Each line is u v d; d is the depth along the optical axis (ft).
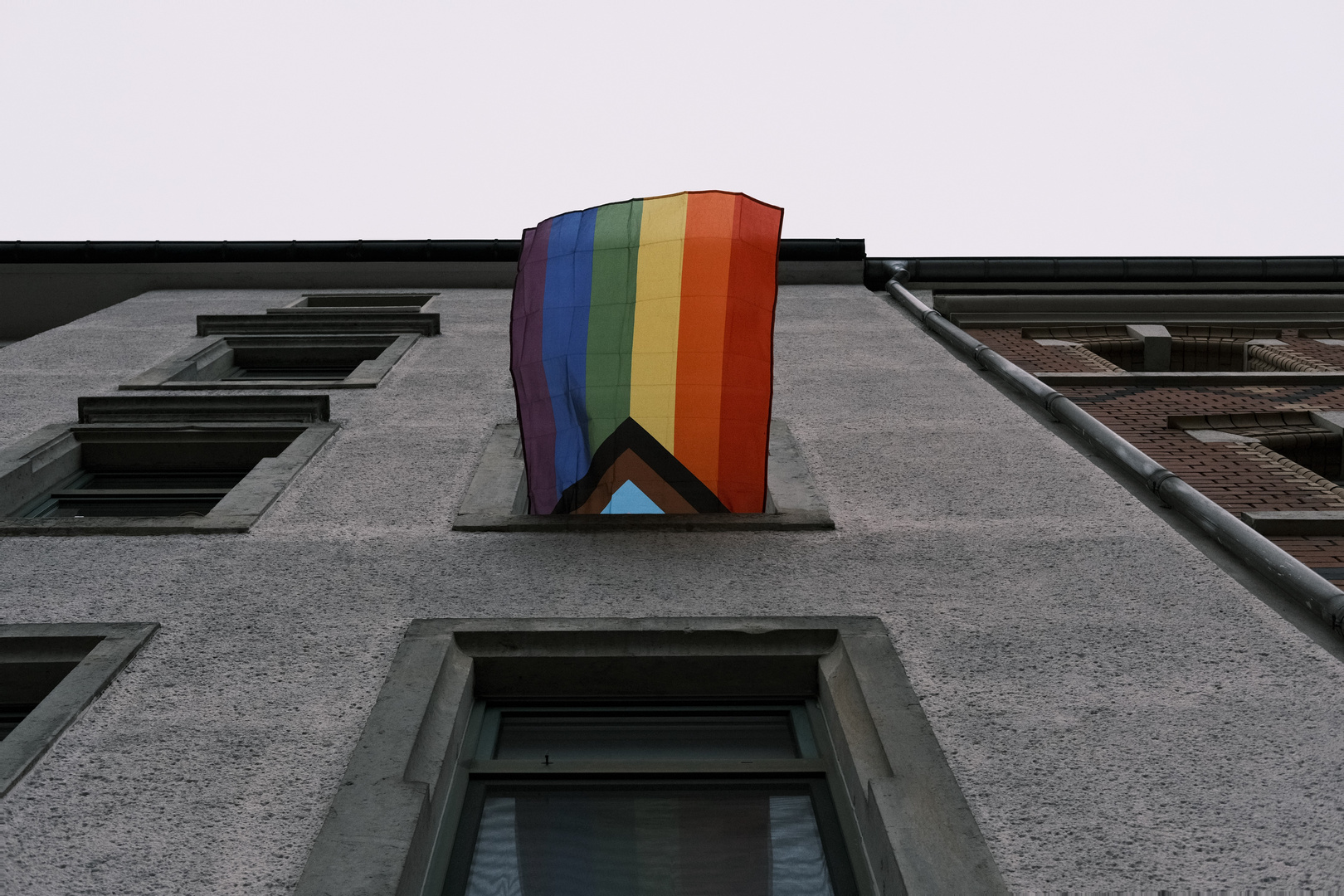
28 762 10.63
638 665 13.42
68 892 9.07
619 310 18.38
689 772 11.88
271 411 23.80
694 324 18.19
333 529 17.26
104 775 10.65
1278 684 12.33
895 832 9.75
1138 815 10.11
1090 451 21.35
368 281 51.65
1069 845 9.72
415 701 11.85
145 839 9.75
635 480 17.80
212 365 33.81
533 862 10.75
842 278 49.73
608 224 18.92
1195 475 23.04
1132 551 16.15
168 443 22.52
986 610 14.29
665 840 11.04
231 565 15.76
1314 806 10.16
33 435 22.38
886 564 15.79
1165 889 9.16
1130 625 13.80
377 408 25.54
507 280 51.57
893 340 34.71
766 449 17.88
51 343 36.63
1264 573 15.08
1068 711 11.84
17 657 13.04
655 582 15.21
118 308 45.85
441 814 11.00
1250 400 30.40
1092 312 44.80
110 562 15.89
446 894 10.18
